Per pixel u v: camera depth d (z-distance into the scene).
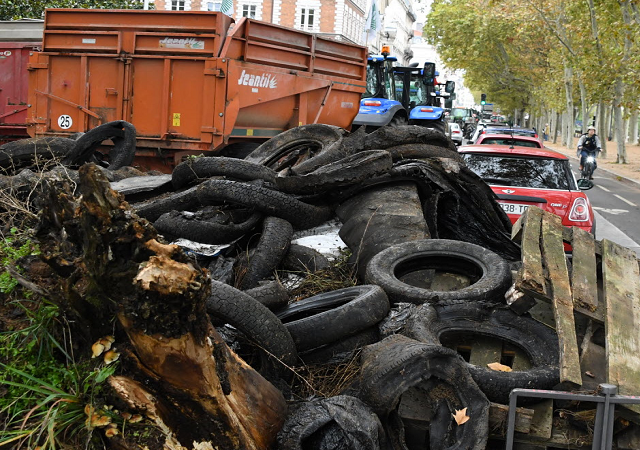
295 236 6.29
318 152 7.92
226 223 6.02
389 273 5.15
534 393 3.39
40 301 3.67
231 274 5.54
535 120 82.44
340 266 5.88
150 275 2.70
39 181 4.79
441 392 3.53
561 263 4.59
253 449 3.16
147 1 25.08
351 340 4.43
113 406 3.09
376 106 19.19
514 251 7.05
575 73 42.31
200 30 9.96
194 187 6.52
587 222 9.58
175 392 3.00
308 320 4.32
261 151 8.41
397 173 6.44
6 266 3.78
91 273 2.94
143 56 10.09
